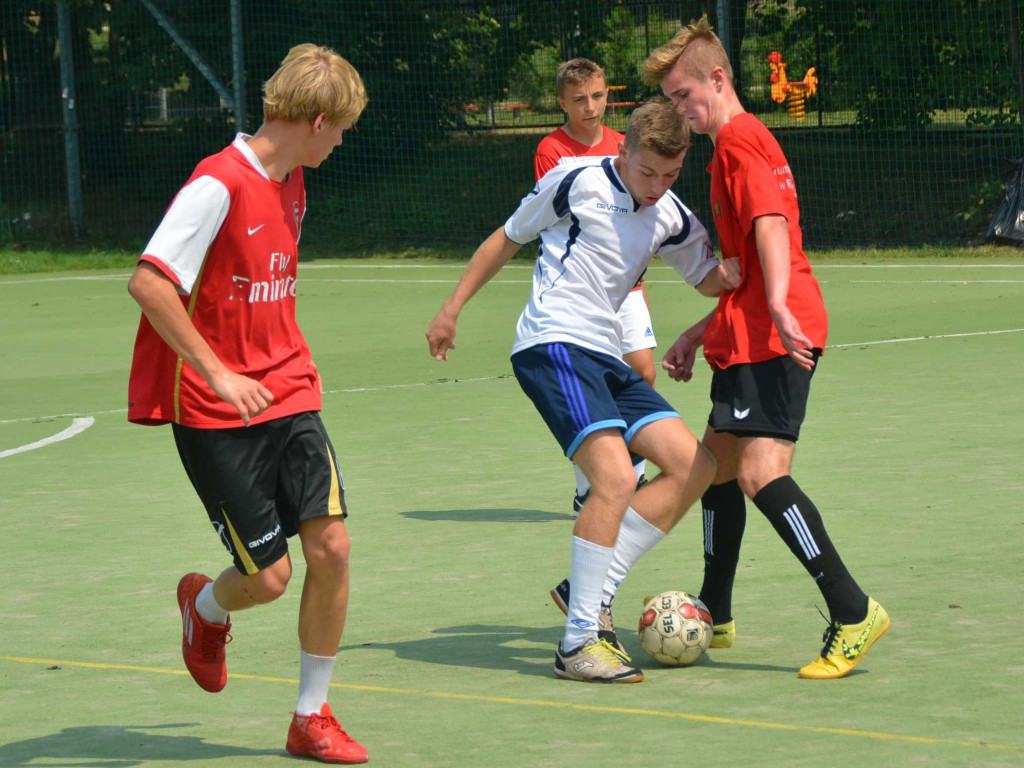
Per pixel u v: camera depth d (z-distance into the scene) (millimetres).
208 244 7504
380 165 55438
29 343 30859
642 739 7629
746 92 55625
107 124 58469
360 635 10148
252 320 7746
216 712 8508
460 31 56656
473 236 51344
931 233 46219
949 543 12078
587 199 9359
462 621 10445
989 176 47906
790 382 8977
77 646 10023
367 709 8398
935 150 50688
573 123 15102
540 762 7293
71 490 16094
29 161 58969
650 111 9102
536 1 56875
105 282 44031
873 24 50688
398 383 23781
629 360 14266
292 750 7641
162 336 7391
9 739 8031
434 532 13430
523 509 14352
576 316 9359
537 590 11289
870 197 48938
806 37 52125
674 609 9211
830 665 8695
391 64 55656
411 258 48656
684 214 9477
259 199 7656
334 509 7699
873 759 7121
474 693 8680
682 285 37656
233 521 7758
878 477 14953
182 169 57656
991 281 35594
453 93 56562
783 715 7977
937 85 49812
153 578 12000
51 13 58312
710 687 8648
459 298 9789
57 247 53000
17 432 20328
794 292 9148
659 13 57656
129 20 56750
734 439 9430
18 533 13906
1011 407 18906
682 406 19906
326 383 24047
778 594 10930
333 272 45062
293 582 11898
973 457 15773
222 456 7711
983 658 8930
